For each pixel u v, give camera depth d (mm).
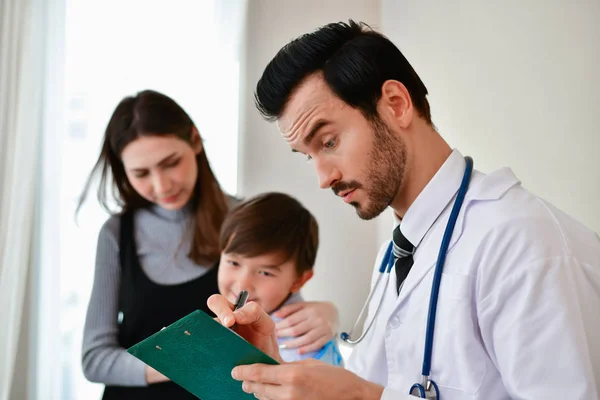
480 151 1385
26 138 1855
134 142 1382
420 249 856
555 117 1107
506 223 743
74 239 2035
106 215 2047
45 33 1937
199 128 2121
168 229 1477
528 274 693
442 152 862
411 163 835
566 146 1083
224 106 2123
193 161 1468
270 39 2160
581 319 667
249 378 706
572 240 724
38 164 1933
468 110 1436
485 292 731
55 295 1939
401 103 806
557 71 1096
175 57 2111
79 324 2031
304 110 792
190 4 2115
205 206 1504
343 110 786
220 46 2107
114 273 1461
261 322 830
